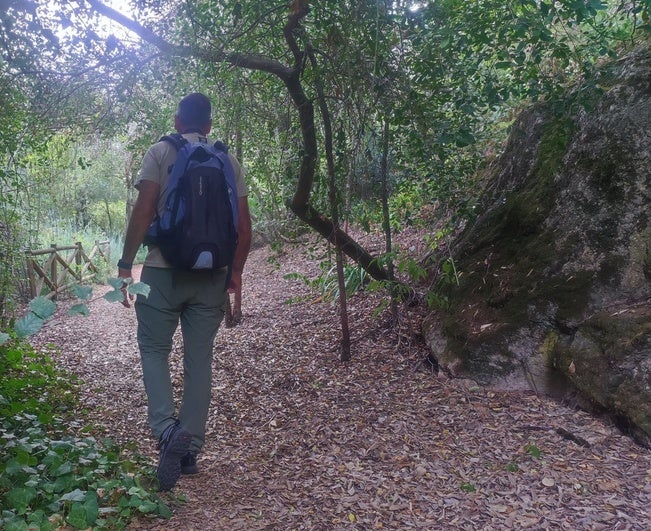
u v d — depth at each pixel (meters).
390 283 4.55
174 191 2.73
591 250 3.94
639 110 3.97
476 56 3.84
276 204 6.47
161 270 2.84
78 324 7.40
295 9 3.97
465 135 3.92
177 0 4.08
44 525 2.21
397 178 4.92
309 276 8.00
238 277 3.15
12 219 6.52
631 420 3.10
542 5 3.23
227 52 4.29
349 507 2.65
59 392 4.21
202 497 2.74
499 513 2.56
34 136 4.77
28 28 3.84
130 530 2.40
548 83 3.72
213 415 3.89
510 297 4.14
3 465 2.46
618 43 5.05
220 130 5.46
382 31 3.95
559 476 2.83
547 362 3.77
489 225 4.93
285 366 4.77
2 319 5.84
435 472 2.94
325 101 4.55
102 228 17.20
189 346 2.90
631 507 2.55
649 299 3.60
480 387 3.87
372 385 4.14
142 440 3.53
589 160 4.16
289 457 3.20
